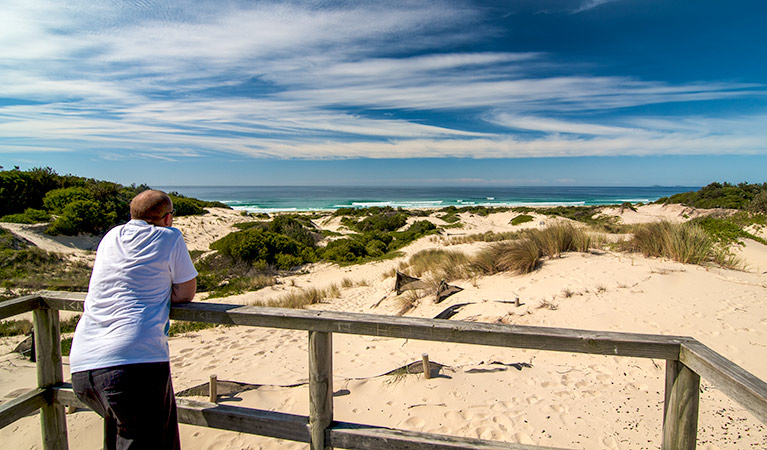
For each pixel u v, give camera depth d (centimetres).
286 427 197
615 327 519
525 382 388
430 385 383
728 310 542
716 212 2445
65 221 1633
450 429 314
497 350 480
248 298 1101
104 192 2022
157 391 177
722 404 338
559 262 842
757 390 119
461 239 1819
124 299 179
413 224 2897
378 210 3838
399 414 337
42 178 1948
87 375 171
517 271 814
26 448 276
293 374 456
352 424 196
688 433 159
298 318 188
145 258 184
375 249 1955
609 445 291
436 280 862
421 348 512
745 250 918
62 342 599
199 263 1507
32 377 411
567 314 571
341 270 1524
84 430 302
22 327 653
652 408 339
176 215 2344
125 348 171
